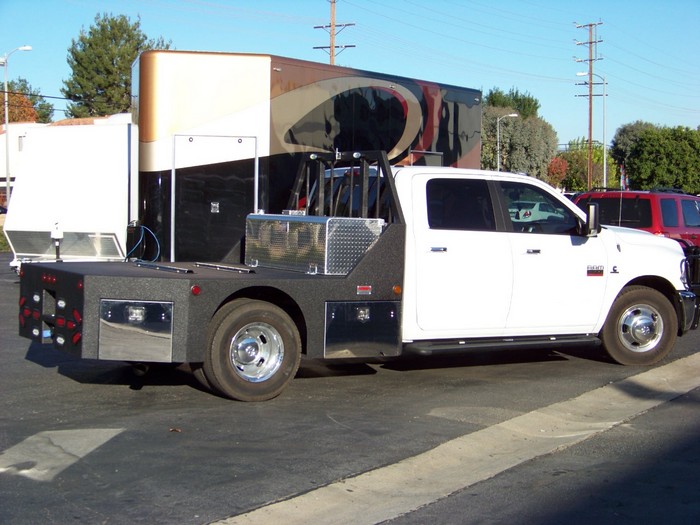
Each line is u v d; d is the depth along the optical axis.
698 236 14.30
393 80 13.88
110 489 5.22
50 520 4.72
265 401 7.43
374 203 8.22
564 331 8.77
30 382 8.10
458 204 8.24
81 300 6.83
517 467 5.83
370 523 4.79
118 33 57.81
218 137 11.66
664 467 5.85
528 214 8.66
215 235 11.70
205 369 7.21
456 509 5.03
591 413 7.28
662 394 8.00
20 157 14.08
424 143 14.48
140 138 11.51
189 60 11.49
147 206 11.49
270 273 7.73
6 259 23.97
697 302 9.73
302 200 9.50
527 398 7.76
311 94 12.53
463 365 9.28
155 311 6.88
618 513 4.99
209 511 4.89
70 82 57.56
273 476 5.50
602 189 15.46
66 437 6.29
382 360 9.50
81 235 13.74
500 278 8.30
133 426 6.60
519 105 73.62
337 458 5.90
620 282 8.99
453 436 6.48
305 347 7.57
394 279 7.77
